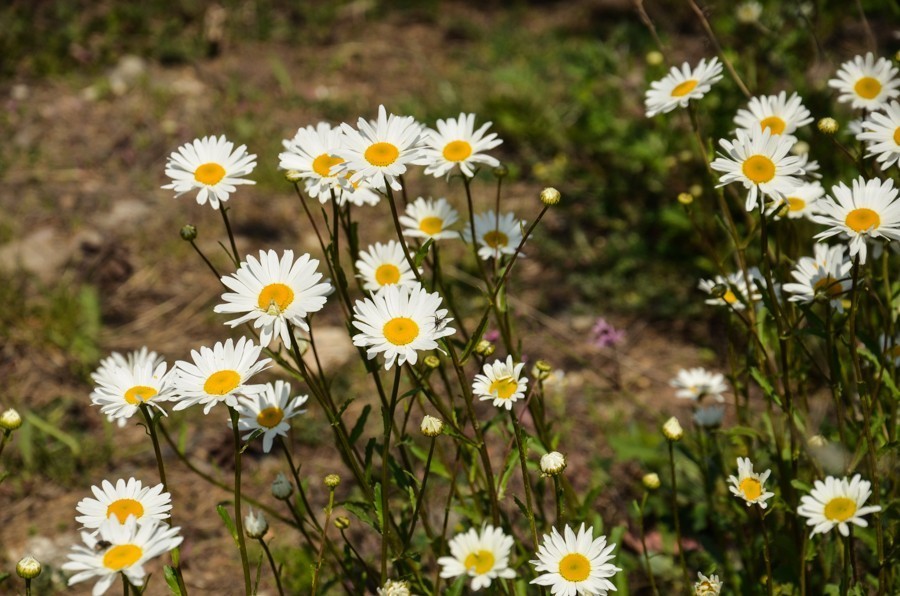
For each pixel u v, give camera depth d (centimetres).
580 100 213
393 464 116
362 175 108
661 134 190
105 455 151
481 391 111
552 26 274
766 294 116
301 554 135
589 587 106
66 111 229
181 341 169
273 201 203
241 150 114
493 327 168
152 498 108
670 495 142
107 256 185
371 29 277
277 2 282
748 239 122
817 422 136
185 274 184
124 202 199
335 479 111
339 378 159
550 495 141
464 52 265
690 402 158
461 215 196
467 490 133
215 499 147
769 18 175
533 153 216
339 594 134
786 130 122
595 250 191
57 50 250
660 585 135
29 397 157
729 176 112
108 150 216
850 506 108
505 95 226
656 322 174
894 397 118
